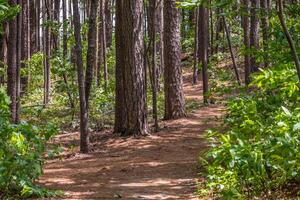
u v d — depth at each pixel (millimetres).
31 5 28250
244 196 6004
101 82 23984
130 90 14023
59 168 10344
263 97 6445
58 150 8078
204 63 19219
